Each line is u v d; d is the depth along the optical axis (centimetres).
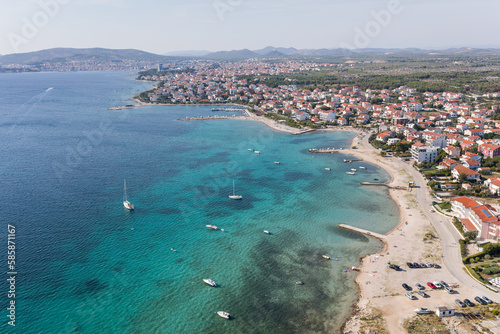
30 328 9981
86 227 15738
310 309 10912
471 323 9919
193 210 17812
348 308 10931
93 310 10731
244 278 12438
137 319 10438
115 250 13988
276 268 13062
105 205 18050
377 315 10512
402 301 11100
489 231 14412
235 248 14388
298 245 14712
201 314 10700
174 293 11581
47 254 13525
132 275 12444
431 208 18088
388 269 12838
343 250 14312
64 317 10419
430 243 14550
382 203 19075
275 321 10444
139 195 19438
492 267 12519
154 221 16500
